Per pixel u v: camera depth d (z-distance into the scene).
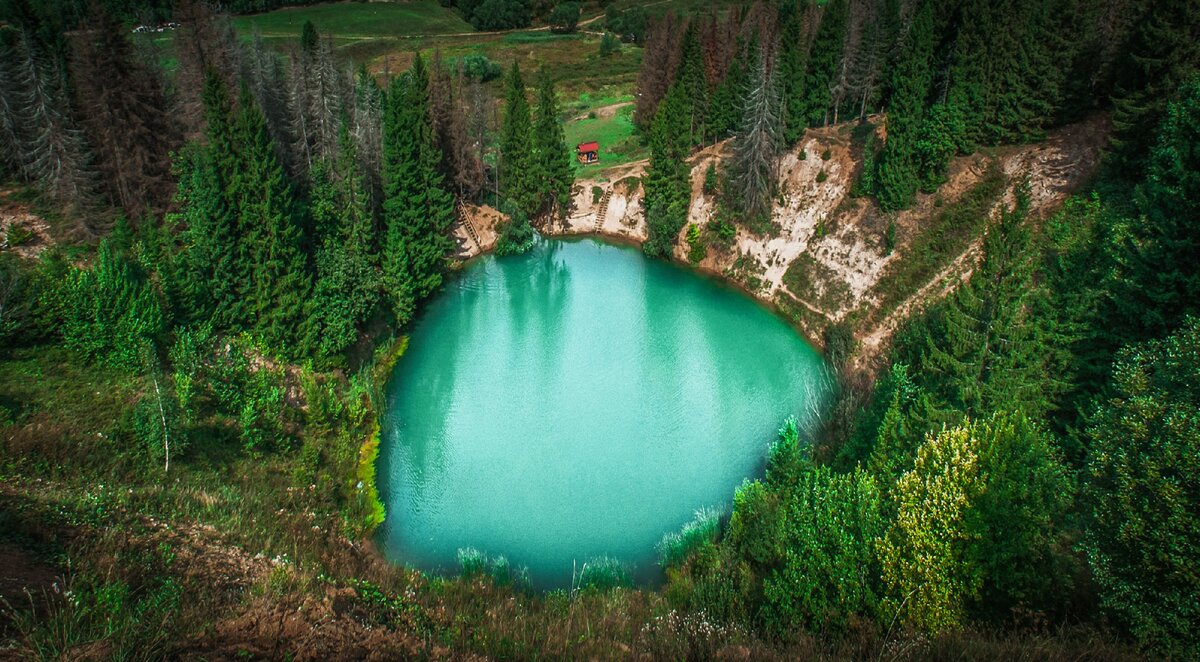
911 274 62.44
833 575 25.94
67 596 17.02
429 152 75.00
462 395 58.03
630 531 42.84
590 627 27.69
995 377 36.53
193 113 68.69
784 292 70.88
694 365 62.75
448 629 23.55
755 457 49.97
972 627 23.83
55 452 34.22
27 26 59.34
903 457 33.75
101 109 58.09
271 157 52.53
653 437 52.44
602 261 83.94
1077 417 36.78
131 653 15.60
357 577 30.06
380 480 46.78
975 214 62.22
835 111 80.56
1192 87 46.28
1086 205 53.88
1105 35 58.84
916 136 64.25
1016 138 63.16
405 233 68.06
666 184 81.38
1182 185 37.38
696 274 79.25
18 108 57.94
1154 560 21.02
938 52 66.75
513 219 84.31
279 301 52.41
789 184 76.56
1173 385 25.42
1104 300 39.41
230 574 23.20
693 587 34.44
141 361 43.75
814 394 56.12
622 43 169.25
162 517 28.14
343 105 82.00
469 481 47.28
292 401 50.34
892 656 21.45
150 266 50.38
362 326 61.50
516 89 82.75
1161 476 21.50
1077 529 26.94
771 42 81.31
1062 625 22.64
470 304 74.25
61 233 56.12
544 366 62.78
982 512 24.55
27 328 44.22
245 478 39.50
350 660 18.55
